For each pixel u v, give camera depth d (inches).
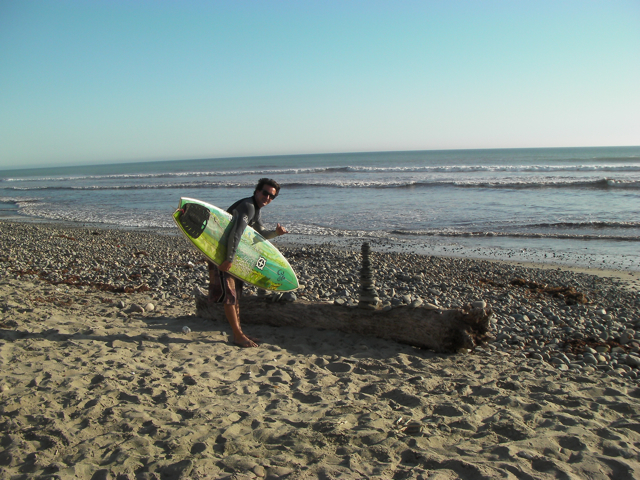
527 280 360.2
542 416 121.9
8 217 972.6
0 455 96.0
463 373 158.7
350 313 199.8
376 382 148.2
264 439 106.6
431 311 185.0
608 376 159.2
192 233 175.5
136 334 193.6
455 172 1755.7
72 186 1956.2
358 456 98.4
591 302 297.9
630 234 571.5
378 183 1316.4
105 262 425.4
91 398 124.5
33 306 237.9
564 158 2834.6
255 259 193.8
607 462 97.7
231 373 153.8
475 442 106.9
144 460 94.7
